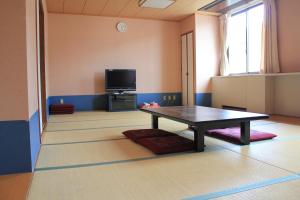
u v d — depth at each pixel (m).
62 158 2.23
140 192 1.54
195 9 5.85
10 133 1.84
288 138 2.90
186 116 2.63
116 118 4.72
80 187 1.62
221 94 6.05
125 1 5.20
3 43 1.81
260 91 4.94
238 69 6.03
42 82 3.96
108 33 6.30
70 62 6.07
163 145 2.44
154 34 6.68
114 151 2.45
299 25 4.48
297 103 4.53
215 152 2.38
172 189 1.58
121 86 6.22
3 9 1.81
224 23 6.15
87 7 5.55
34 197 1.48
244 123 2.60
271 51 4.94
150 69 6.68
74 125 3.94
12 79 1.83
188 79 6.58
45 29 4.79
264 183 1.64
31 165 1.89
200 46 6.24
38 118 2.58
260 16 5.36
